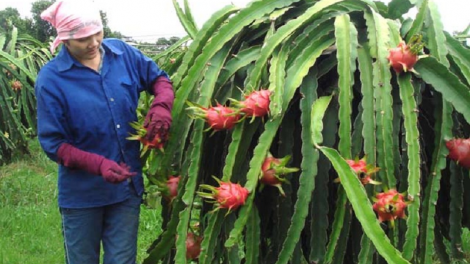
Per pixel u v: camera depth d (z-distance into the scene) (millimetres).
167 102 1617
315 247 1389
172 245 1598
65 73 1734
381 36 1388
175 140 1591
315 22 1492
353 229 1445
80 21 1620
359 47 1437
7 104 4438
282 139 1437
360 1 1525
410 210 1283
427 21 1478
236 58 1526
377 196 1282
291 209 1485
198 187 1562
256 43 1627
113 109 1769
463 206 1562
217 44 1531
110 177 1608
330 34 1457
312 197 1388
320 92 1501
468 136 1527
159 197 1753
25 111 4719
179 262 1453
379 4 1614
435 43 1438
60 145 1711
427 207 1362
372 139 1319
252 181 1341
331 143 1400
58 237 3527
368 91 1353
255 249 1433
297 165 1476
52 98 1722
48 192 4543
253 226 1428
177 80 1653
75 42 1652
